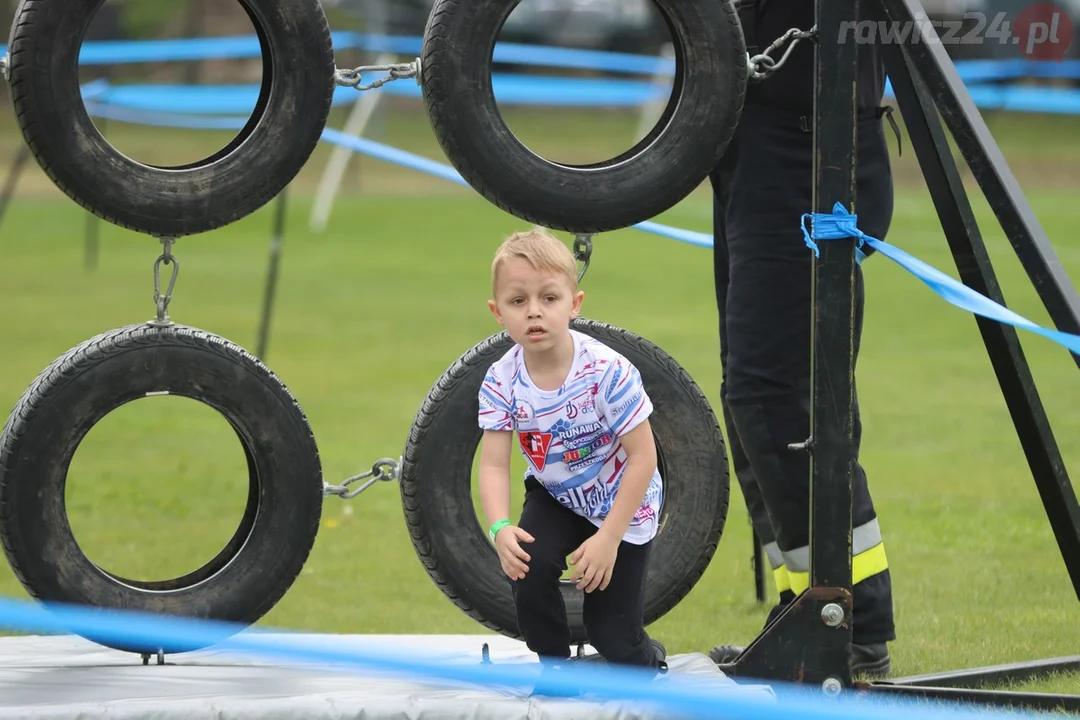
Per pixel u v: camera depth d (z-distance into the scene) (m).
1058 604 18.53
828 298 13.35
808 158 14.98
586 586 12.38
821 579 13.39
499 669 13.53
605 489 12.94
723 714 12.16
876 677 15.10
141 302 53.81
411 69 13.89
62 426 13.31
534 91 74.25
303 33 13.59
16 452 13.22
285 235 80.75
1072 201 90.19
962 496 25.20
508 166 13.72
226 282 60.72
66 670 13.96
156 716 11.67
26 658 14.69
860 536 15.06
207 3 132.12
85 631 13.36
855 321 14.42
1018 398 14.02
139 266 66.50
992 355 14.12
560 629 12.99
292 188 106.94
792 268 14.95
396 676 13.72
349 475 27.09
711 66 13.91
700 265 67.81
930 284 13.41
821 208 13.36
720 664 13.74
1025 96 72.81
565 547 12.97
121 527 23.31
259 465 13.98
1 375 37.84
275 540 14.02
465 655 15.01
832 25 13.26
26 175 101.94
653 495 13.13
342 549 22.39
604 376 12.61
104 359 13.43
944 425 31.89
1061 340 12.49
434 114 13.66
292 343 44.78
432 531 14.07
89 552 21.58
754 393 15.12
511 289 12.55
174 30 126.81
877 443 30.02
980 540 22.19
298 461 14.04
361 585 20.23
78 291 56.97
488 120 13.68
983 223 73.88
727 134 14.06
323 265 67.44
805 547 15.28
